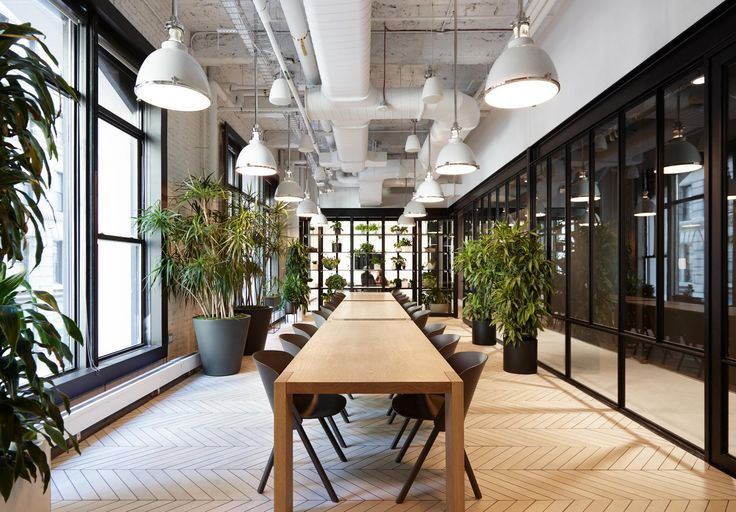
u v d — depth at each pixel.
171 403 4.67
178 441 3.67
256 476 3.05
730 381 3.01
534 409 4.48
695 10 3.24
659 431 3.74
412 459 3.33
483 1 5.59
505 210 7.97
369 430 3.94
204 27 6.14
